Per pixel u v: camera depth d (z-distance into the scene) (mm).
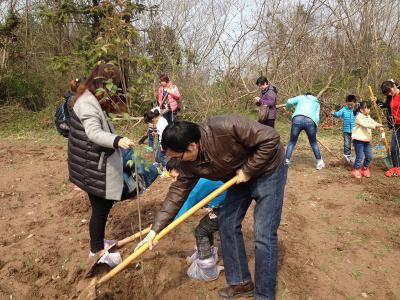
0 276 3633
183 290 3416
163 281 3525
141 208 5090
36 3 15141
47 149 8719
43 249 4121
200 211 4953
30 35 15281
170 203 2992
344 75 13820
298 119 7051
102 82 3131
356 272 3686
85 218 4902
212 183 3275
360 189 6062
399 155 6781
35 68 14992
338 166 7543
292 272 3666
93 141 3072
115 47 3168
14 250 4102
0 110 12789
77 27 14266
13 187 6098
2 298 3359
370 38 13062
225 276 3336
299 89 12922
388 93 6699
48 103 13812
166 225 3006
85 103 3135
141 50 11852
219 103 12281
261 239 2975
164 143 2689
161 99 7824
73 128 3316
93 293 3035
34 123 12117
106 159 3264
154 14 12398
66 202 5371
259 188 2932
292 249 4090
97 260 3400
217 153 2756
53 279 3623
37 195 5762
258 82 7574
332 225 4711
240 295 3275
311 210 5195
